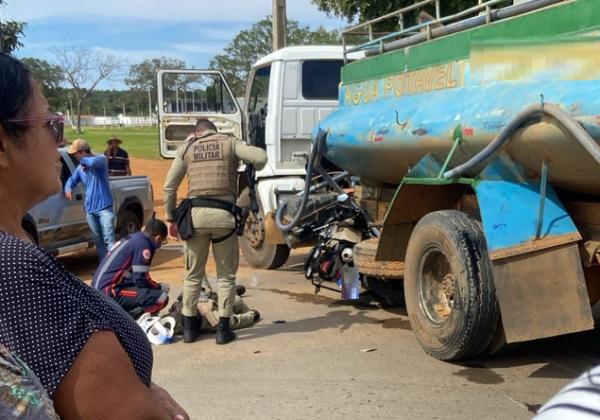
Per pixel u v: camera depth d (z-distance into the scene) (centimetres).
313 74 853
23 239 152
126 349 159
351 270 641
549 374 450
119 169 1504
